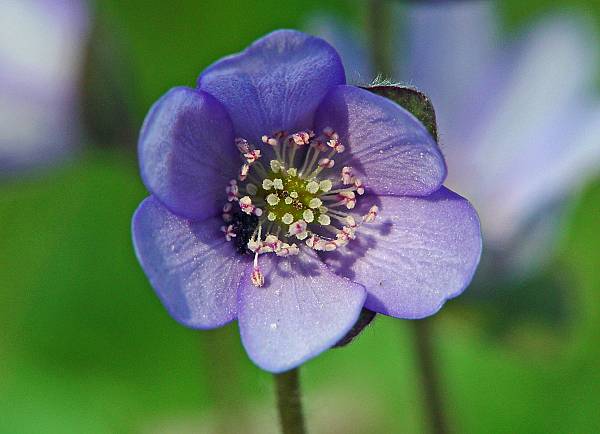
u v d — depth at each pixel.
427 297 0.15
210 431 0.20
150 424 0.20
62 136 0.18
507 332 0.19
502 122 0.19
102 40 0.18
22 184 0.19
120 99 0.18
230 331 0.19
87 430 0.20
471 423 0.20
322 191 0.16
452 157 0.19
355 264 0.15
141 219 0.15
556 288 0.19
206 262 0.15
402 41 0.19
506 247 0.19
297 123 0.15
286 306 0.15
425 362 0.19
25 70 0.18
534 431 0.20
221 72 0.15
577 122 0.19
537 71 0.19
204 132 0.15
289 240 0.16
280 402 0.16
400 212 0.15
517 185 0.19
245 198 0.15
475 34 0.19
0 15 0.18
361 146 0.15
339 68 0.15
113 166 0.20
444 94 0.19
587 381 0.20
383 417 0.20
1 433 0.20
